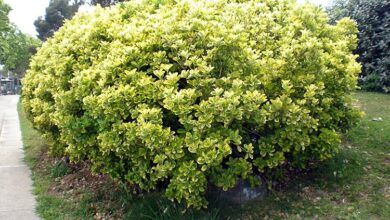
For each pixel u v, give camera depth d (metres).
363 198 4.08
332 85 4.23
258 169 3.87
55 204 4.76
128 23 4.74
